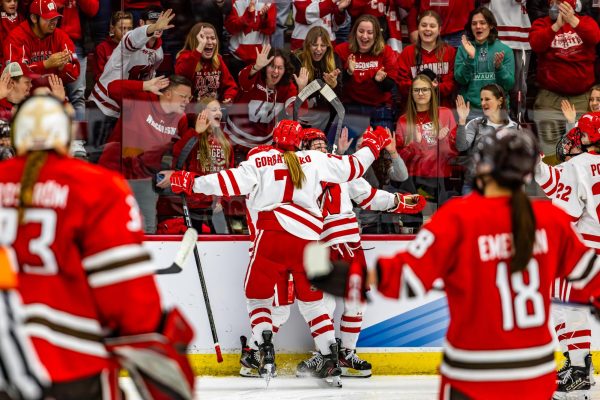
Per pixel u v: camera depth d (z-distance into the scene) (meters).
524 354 9.95
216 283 20.34
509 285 10.00
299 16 21.17
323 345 19.38
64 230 8.59
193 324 20.28
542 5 21.58
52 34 20.92
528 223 9.99
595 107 21.86
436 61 21.39
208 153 21.12
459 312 10.05
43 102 9.12
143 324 8.56
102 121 20.86
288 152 19.19
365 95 21.45
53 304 8.53
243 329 20.38
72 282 8.66
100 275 8.55
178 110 20.88
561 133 21.91
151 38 20.77
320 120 21.41
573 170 18.94
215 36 20.95
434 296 20.62
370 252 20.81
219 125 21.14
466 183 21.41
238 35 21.03
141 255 8.69
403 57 21.42
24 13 20.92
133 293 8.55
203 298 20.28
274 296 19.44
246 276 19.41
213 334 19.22
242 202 20.80
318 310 19.39
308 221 19.12
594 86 21.80
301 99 21.28
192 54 20.92
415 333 20.66
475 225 9.96
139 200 20.66
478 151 10.41
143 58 20.84
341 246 20.06
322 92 21.06
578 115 21.86
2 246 8.46
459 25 21.39
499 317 9.93
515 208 10.02
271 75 21.20
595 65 21.73
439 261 9.93
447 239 9.91
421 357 20.67
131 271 8.58
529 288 10.07
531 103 21.81
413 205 20.94
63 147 9.05
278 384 19.59
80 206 8.61
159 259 20.28
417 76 21.36
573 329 18.61
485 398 9.90
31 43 20.94
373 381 19.98
